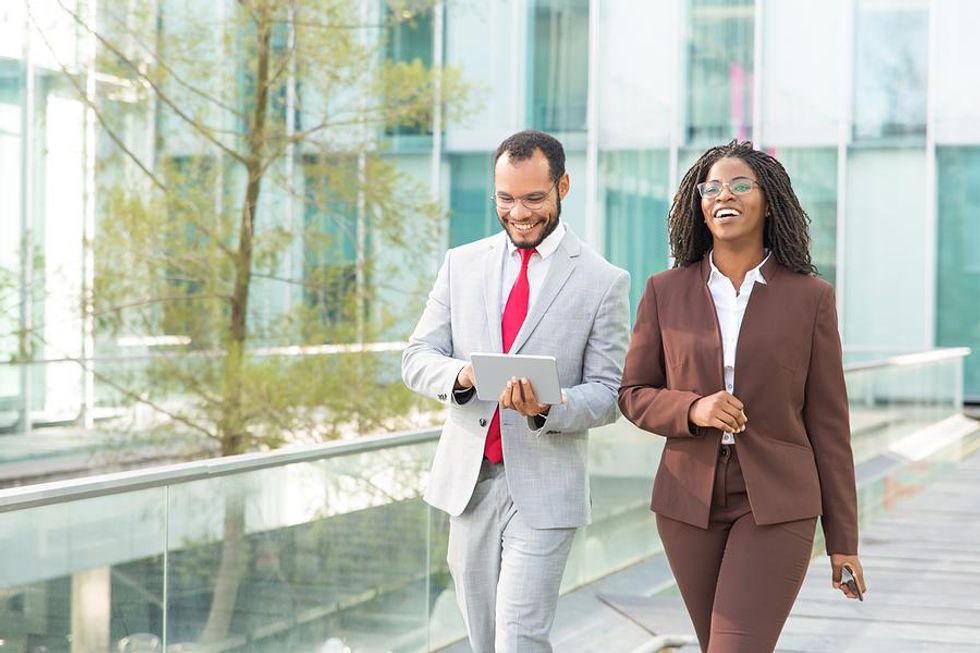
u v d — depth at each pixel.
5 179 10.97
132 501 3.18
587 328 2.97
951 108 13.59
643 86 13.84
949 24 13.55
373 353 7.95
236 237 8.06
